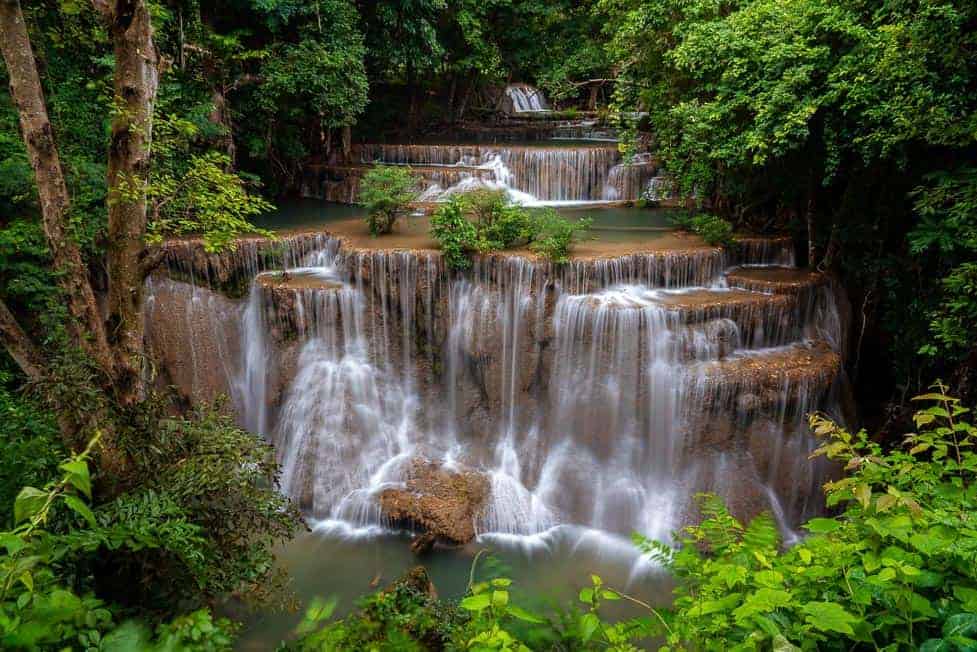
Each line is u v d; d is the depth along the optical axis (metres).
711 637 2.47
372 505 9.99
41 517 2.15
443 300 11.02
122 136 5.97
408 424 11.30
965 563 2.47
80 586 3.96
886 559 2.36
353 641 3.24
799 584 2.60
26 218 10.69
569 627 2.62
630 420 10.23
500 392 11.03
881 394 12.05
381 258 11.03
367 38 19.34
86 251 10.59
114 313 6.21
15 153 10.50
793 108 9.72
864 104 9.14
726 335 10.12
